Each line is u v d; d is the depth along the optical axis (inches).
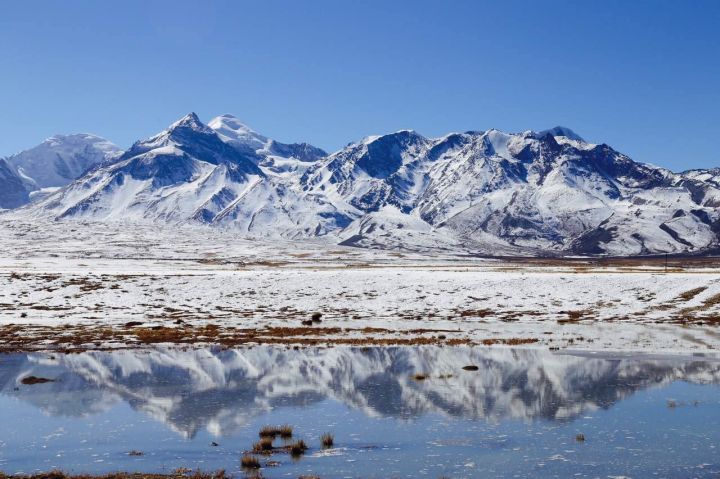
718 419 1238.3
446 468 964.6
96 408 1395.2
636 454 1022.4
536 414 1295.5
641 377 1670.8
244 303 3666.3
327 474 940.6
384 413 1322.6
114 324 2997.0
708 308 3225.9
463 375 1734.7
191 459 1026.1
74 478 914.7
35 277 4274.1
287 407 1386.6
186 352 2197.3
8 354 2170.3
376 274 4138.8
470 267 6614.2
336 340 2453.2
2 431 1206.3
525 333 2642.7
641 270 5152.6
